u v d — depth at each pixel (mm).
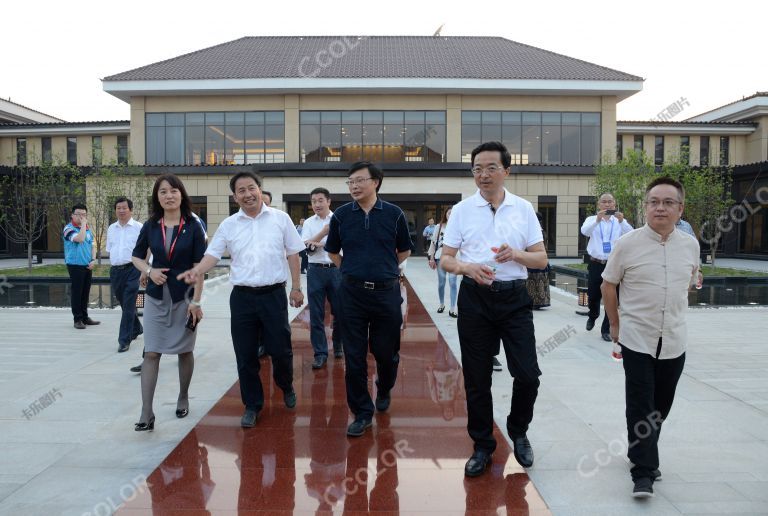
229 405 4449
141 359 5996
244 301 3965
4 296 12508
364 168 3852
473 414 3230
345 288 3889
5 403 4500
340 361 5848
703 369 5594
